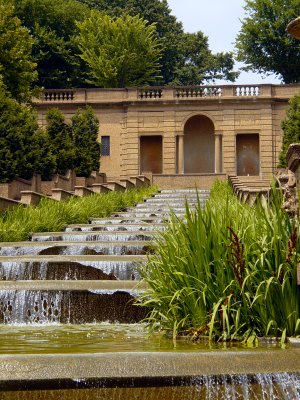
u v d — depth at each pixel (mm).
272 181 9266
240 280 8430
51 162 31125
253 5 58781
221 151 49312
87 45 59125
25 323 11594
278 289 8312
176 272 8805
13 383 6039
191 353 6488
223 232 8820
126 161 49531
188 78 67688
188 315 8750
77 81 61312
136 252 15688
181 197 34094
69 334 9883
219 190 32156
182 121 49469
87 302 11594
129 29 58156
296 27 8352
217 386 6266
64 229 21266
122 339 9062
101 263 13430
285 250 8492
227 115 49125
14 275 13680
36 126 31172
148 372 6215
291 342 7789
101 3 69125
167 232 10031
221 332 8508
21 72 39844
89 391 6098
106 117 49969
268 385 6355
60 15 60938
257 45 59375
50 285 11727
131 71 59438
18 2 59062
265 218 8930
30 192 23844
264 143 48688
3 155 28516
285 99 48750
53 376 6090
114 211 27188
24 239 18859
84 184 35406
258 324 8414
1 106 30531
